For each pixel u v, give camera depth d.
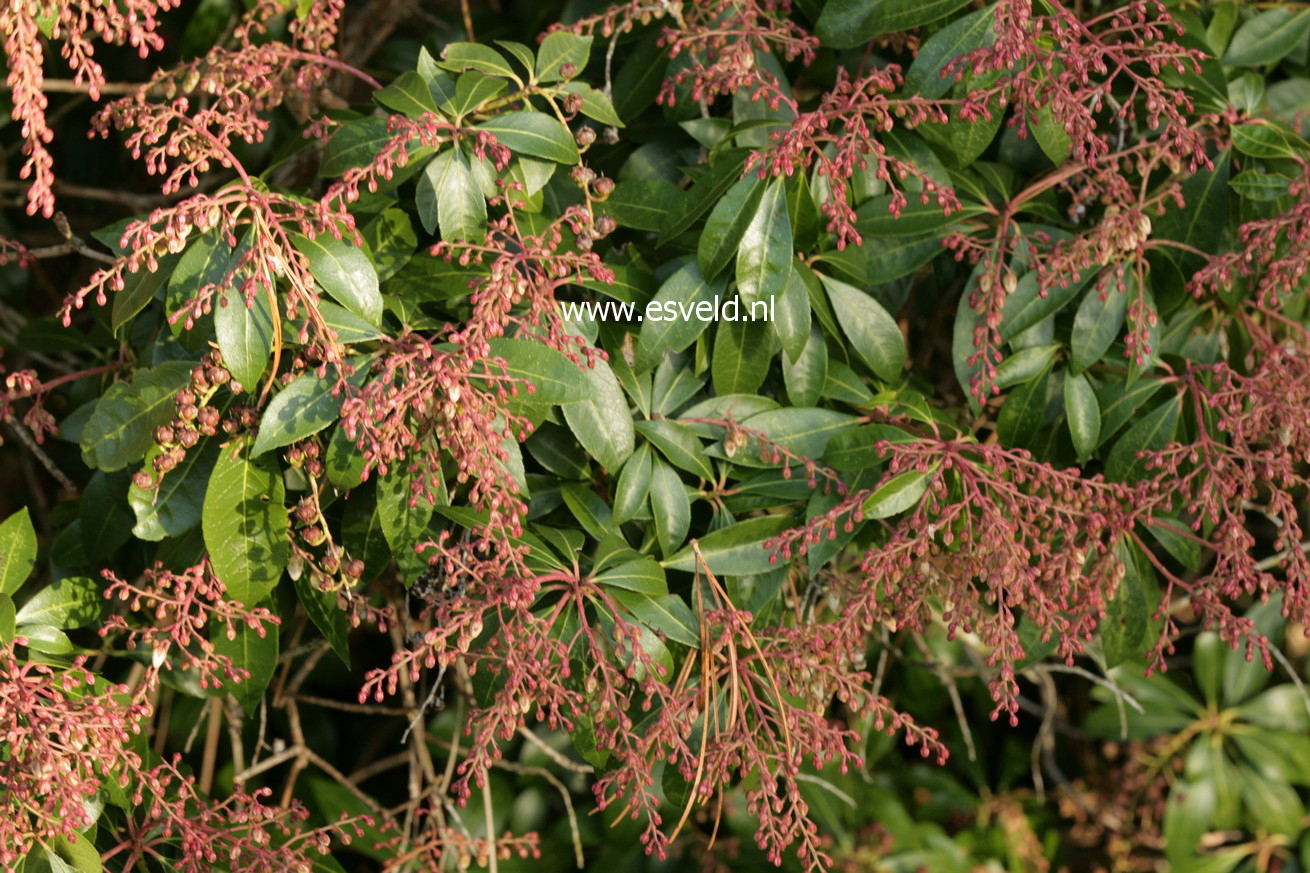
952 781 3.07
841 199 1.58
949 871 2.90
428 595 1.60
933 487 1.59
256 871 1.64
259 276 1.43
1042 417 1.85
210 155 1.57
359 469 1.53
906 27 1.73
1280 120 2.05
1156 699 2.87
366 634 2.93
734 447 1.72
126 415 1.59
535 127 1.63
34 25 1.38
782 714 1.57
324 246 1.52
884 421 1.80
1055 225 1.97
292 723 2.19
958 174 1.85
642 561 1.64
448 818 2.53
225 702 2.13
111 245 1.72
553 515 1.79
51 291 2.60
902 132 1.81
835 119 1.82
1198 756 2.84
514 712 1.49
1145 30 1.70
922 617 1.67
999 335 1.80
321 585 1.61
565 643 1.61
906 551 1.59
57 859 1.52
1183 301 1.93
